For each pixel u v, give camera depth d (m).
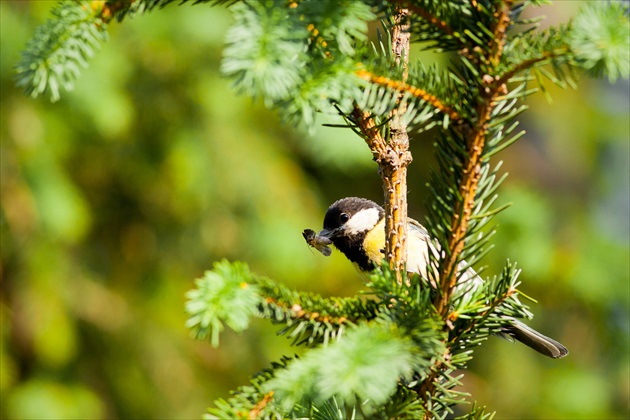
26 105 10.57
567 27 3.29
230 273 3.41
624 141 14.06
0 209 10.52
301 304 3.66
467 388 12.44
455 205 3.74
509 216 11.53
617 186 14.27
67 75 3.56
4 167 10.54
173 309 11.79
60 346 10.77
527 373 12.41
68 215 10.66
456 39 3.61
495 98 3.55
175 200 11.59
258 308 3.58
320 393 3.10
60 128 10.73
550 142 13.98
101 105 10.45
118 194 11.97
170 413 11.41
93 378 11.26
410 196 13.52
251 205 11.55
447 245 3.76
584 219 12.66
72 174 11.59
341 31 3.24
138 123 11.42
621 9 3.17
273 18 3.15
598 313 12.09
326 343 3.52
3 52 10.11
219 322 3.27
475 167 3.66
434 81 3.58
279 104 3.18
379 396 3.01
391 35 4.16
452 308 3.90
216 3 3.61
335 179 13.02
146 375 11.48
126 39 10.92
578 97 13.84
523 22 3.46
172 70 11.26
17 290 10.76
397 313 3.50
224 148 11.53
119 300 11.59
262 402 3.54
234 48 3.08
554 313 12.29
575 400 12.03
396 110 4.02
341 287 11.71
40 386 10.72
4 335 10.65
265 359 11.70
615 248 12.25
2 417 10.49
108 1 3.61
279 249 11.38
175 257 11.92
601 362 12.39
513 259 11.45
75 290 11.20
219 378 11.71
